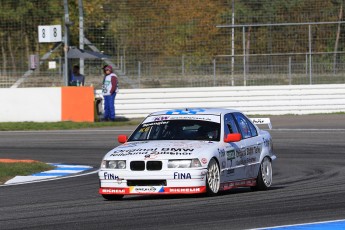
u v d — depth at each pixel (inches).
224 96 4648.1
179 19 4702.3
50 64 4458.7
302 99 4672.7
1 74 4751.5
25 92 4333.2
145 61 4692.4
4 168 2512.3
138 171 1736.0
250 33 4667.8
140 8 4707.2
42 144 3449.8
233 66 4665.4
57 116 4333.2
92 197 1903.3
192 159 1732.3
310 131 3779.5
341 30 4645.7
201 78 4675.2
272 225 1390.3
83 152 3154.5
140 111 4670.3
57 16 5113.2
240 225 1397.6
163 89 4653.1
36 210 1681.8
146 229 1379.2
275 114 4667.8
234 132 1930.4
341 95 4680.1
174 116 1951.3
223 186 1829.5
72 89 4335.6
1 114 4340.6
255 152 1979.6
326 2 4670.3
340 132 3708.2
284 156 2891.2
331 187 1985.7
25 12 4953.3
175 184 1726.1
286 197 1793.8
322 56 4638.3
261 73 4658.0
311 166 2576.3
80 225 1445.6
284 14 4692.4
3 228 1435.8
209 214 1534.2
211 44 4694.9
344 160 2721.5
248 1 4704.7
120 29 4699.8
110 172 1759.4
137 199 1811.0
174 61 4685.0
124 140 1918.1
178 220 1469.0
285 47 4675.2
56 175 2484.0
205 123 1905.8
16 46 4918.8
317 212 1542.8
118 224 1443.2
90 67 4798.2
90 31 4692.4
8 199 1903.3
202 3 4719.5
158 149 1769.2
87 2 4761.3
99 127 4173.2
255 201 1722.4
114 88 4384.8
